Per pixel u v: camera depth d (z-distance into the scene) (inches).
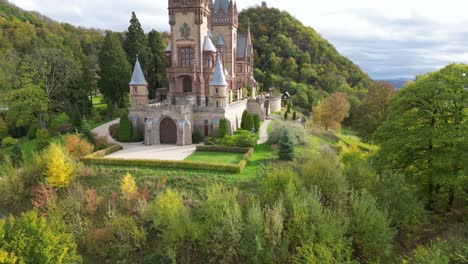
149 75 3127.5
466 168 1073.5
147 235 1181.7
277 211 950.4
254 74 4785.9
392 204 1112.8
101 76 2824.8
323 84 5039.4
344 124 3718.0
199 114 2110.0
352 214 1091.9
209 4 2645.2
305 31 5812.0
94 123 2591.0
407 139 1192.2
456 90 1168.8
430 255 833.5
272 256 937.5
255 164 1606.8
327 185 1144.2
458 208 1322.6
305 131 2202.3
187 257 1059.9
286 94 4074.8
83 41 4699.8
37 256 873.5
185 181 1433.3
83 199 1314.0
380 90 2738.7
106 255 1152.8
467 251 882.1
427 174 1217.4
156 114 2042.3
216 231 989.8
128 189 1282.0
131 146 2004.2
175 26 2330.2
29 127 2596.0
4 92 2524.6
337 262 834.8
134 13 2952.8
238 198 1213.7
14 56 2566.4
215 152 1833.2
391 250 1055.6
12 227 920.9
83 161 1622.8
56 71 2598.4
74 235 1192.2
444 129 1139.3
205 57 2388.0
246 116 2228.1
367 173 1206.9
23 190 1482.5
